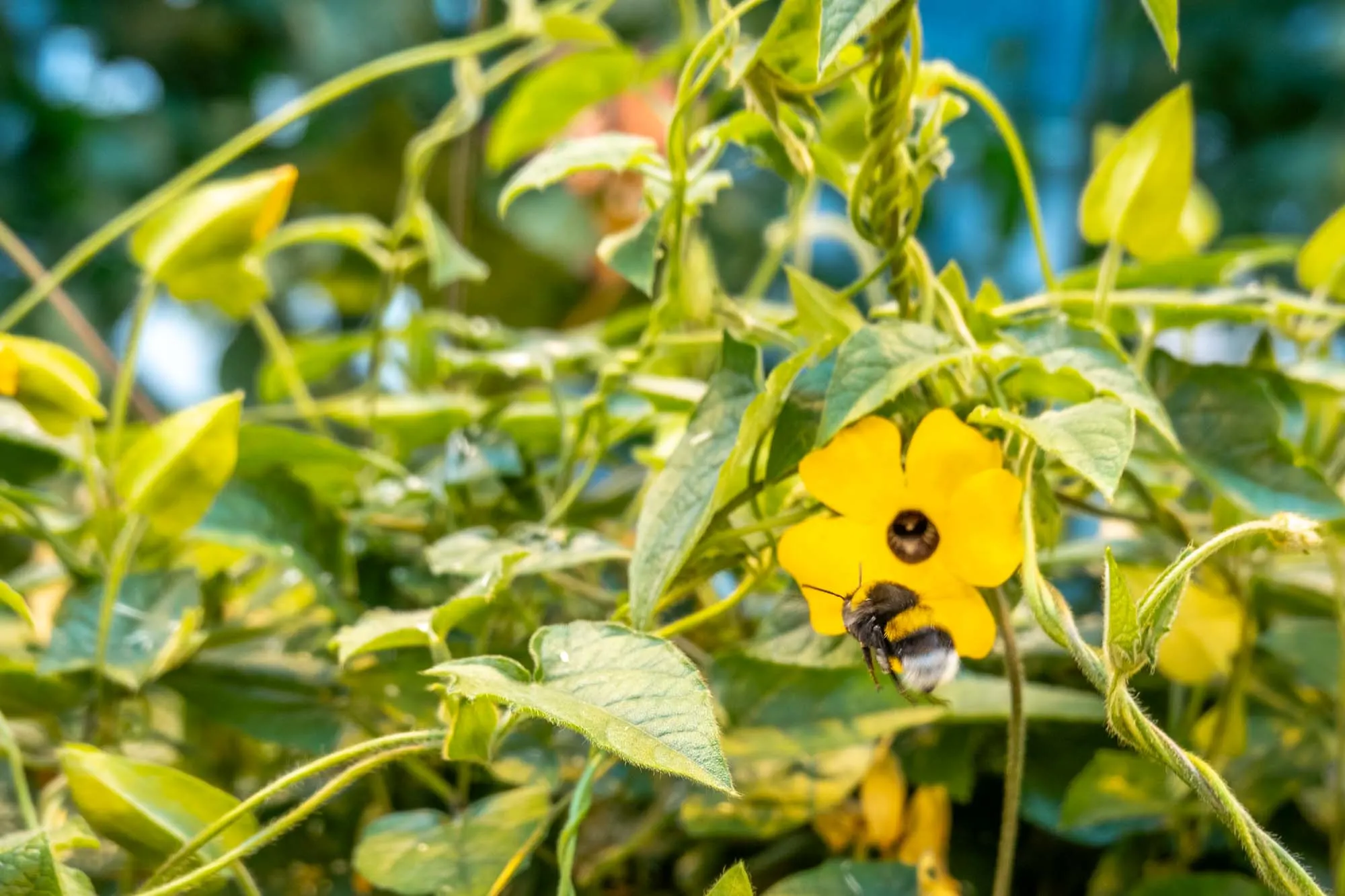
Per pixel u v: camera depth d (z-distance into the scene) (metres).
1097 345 0.61
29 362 0.62
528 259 1.29
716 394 0.60
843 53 0.62
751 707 0.65
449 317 0.77
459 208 0.79
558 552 0.64
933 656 0.59
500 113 0.79
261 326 0.75
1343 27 1.55
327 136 1.38
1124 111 1.54
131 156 1.43
